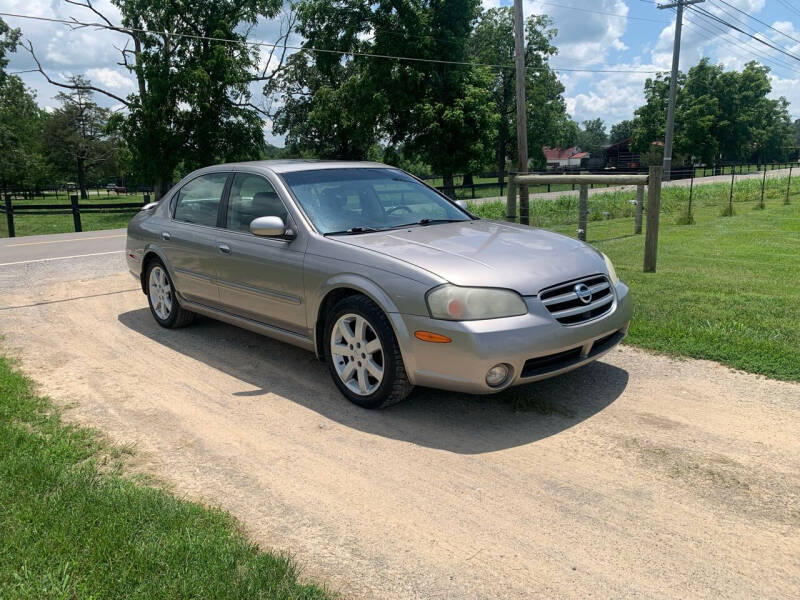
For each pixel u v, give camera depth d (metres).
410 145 40.12
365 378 4.13
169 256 5.88
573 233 14.33
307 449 3.61
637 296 6.77
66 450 3.51
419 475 3.28
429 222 4.95
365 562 2.56
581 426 3.80
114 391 4.57
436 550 2.63
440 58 38.31
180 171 43.72
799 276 7.96
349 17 38.72
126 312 7.02
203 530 2.69
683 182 43.59
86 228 33.47
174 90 37.16
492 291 3.65
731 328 5.44
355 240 4.33
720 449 3.45
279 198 4.82
